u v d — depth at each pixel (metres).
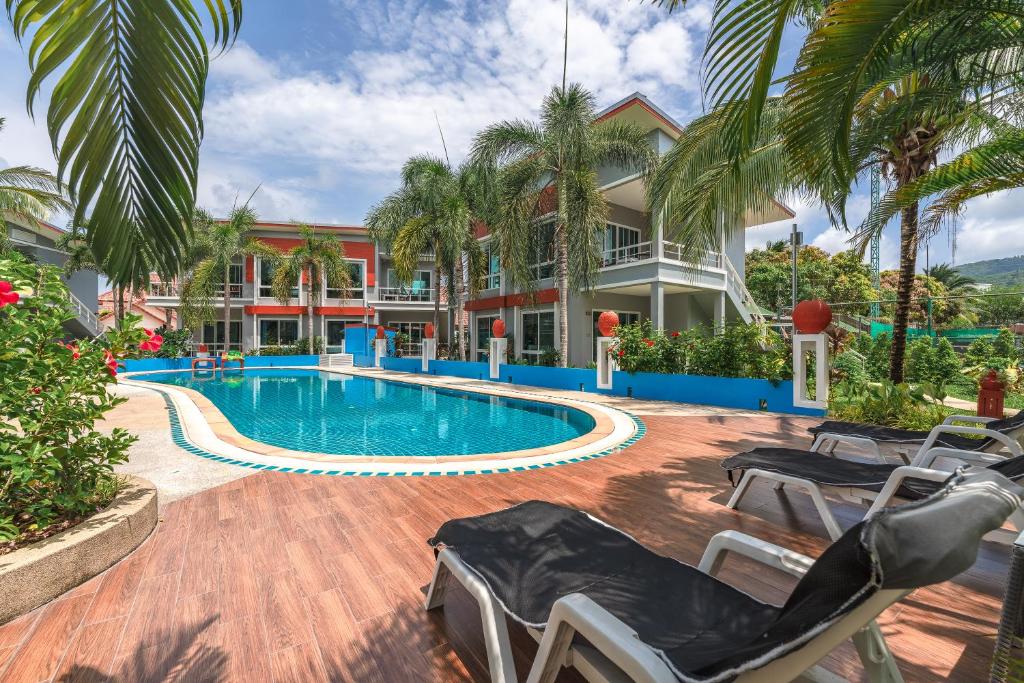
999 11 3.26
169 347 20.98
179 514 3.69
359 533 3.32
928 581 0.96
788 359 8.57
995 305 16.77
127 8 1.34
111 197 1.42
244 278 25.11
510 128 12.66
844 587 0.95
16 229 18.64
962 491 1.17
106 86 1.37
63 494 2.93
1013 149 4.50
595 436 6.59
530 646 2.08
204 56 1.46
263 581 2.66
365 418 9.36
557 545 2.16
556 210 13.09
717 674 1.12
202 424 7.49
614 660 1.29
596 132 12.42
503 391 12.33
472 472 4.84
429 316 28.77
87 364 3.05
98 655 2.03
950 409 8.19
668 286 14.16
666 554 2.94
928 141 7.01
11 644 2.09
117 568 2.80
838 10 2.72
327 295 25.73
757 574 2.63
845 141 3.01
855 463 3.44
